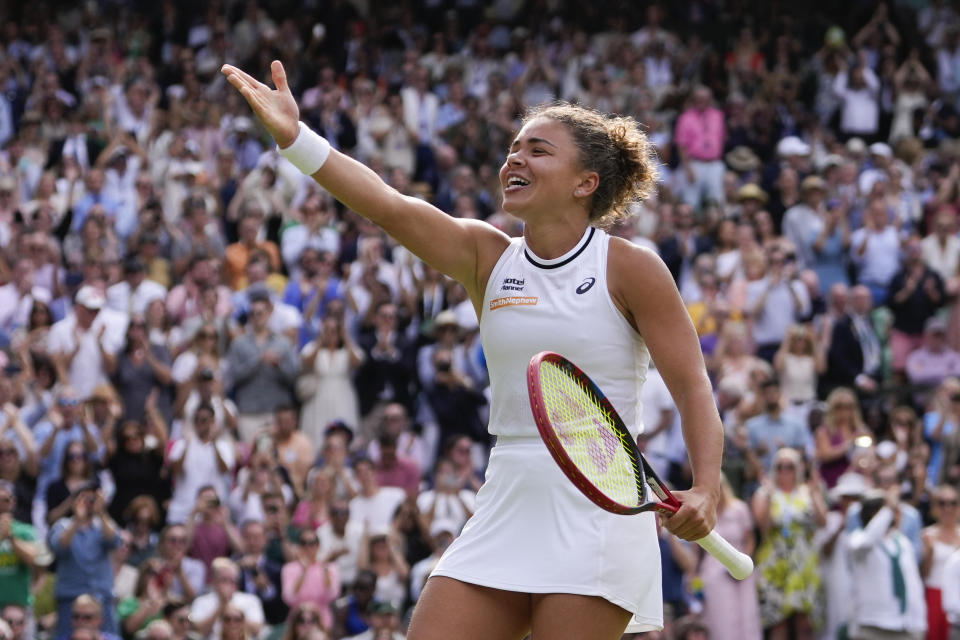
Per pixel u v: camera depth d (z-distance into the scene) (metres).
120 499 15.59
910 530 14.51
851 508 14.60
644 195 5.45
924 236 24.20
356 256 21.00
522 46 27.62
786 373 18.67
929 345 20.20
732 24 30.19
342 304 18.16
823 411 17.00
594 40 28.62
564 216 5.17
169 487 15.88
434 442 17.70
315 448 17.72
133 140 22.91
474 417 17.62
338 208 22.67
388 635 13.31
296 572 14.41
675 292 5.05
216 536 14.71
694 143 24.36
